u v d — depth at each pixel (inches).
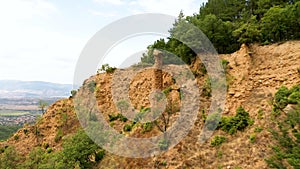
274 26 1385.3
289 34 1397.6
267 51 1320.1
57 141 1599.4
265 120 1039.6
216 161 975.6
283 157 719.1
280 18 1368.1
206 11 1779.0
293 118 759.1
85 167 1219.2
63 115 1692.9
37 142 1678.2
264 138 976.3
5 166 1393.9
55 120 1720.0
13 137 1788.9
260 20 1553.9
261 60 1294.3
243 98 1178.6
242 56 1311.5
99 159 1232.8
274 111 1031.6
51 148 1550.2
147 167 1034.1
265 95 1151.6
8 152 1445.6
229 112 1155.3
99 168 1167.6
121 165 1107.9
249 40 1395.2
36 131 1722.4
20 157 1475.1
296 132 738.2
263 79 1213.7
